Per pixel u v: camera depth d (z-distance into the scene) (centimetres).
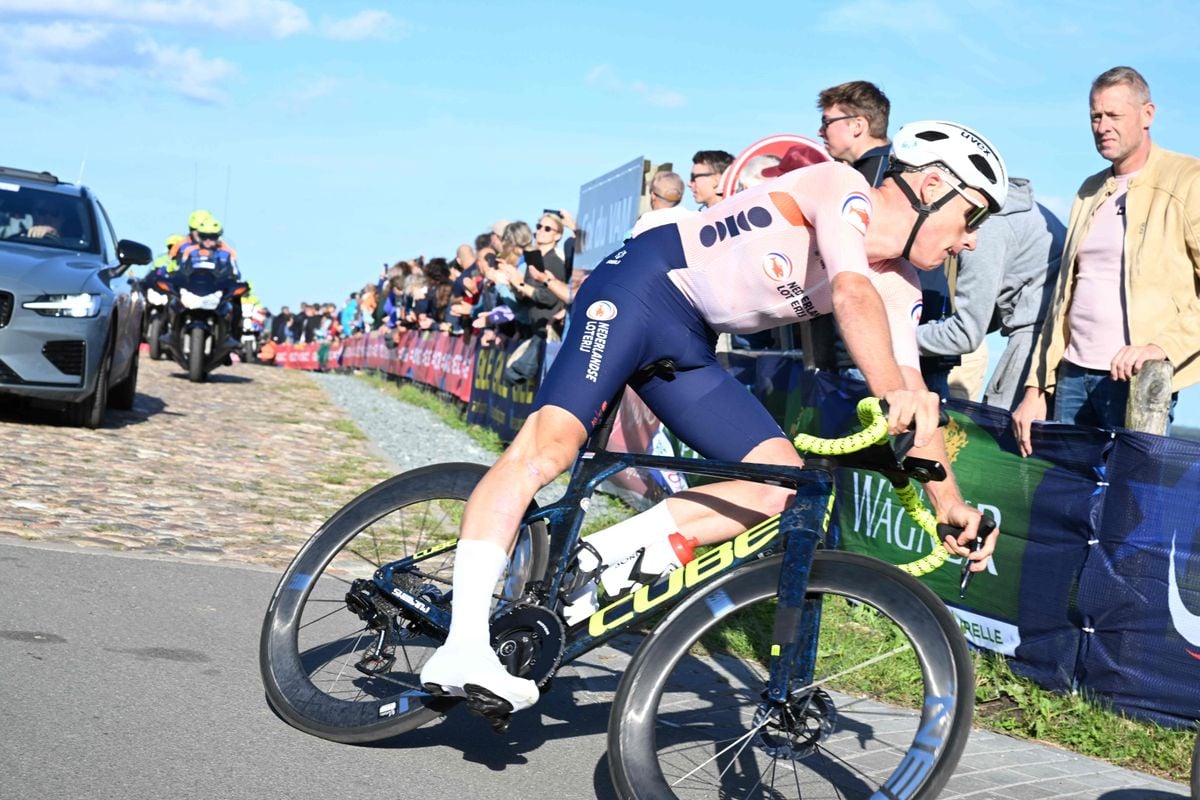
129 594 389
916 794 227
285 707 291
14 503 512
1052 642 386
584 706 335
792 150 568
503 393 989
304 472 721
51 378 746
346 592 314
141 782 245
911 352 281
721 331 287
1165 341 405
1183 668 352
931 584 441
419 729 303
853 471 484
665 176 676
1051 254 494
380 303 1988
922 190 262
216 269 1350
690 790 254
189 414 980
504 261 877
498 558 265
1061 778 315
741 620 383
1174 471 357
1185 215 411
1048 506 392
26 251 789
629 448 657
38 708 278
